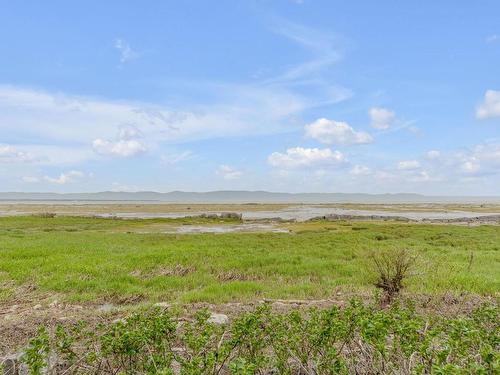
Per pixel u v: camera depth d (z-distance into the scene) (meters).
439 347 4.38
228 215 52.81
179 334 5.98
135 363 4.18
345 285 11.55
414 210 96.75
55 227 34.81
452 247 20.67
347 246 20.83
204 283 12.48
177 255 16.38
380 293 9.48
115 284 11.80
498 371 3.06
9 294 10.81
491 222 44.47
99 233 28.86
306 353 4.32
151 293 11.13
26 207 108.25
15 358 5.01
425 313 7.86
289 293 10.77
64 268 13.68
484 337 4.22
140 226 39.28
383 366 3.98
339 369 3.88
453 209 104.62
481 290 10.69
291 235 27.02
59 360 4.62
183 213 76.19
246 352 4.46
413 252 16.34
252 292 11.06
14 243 20.80
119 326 4.49
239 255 17.08
